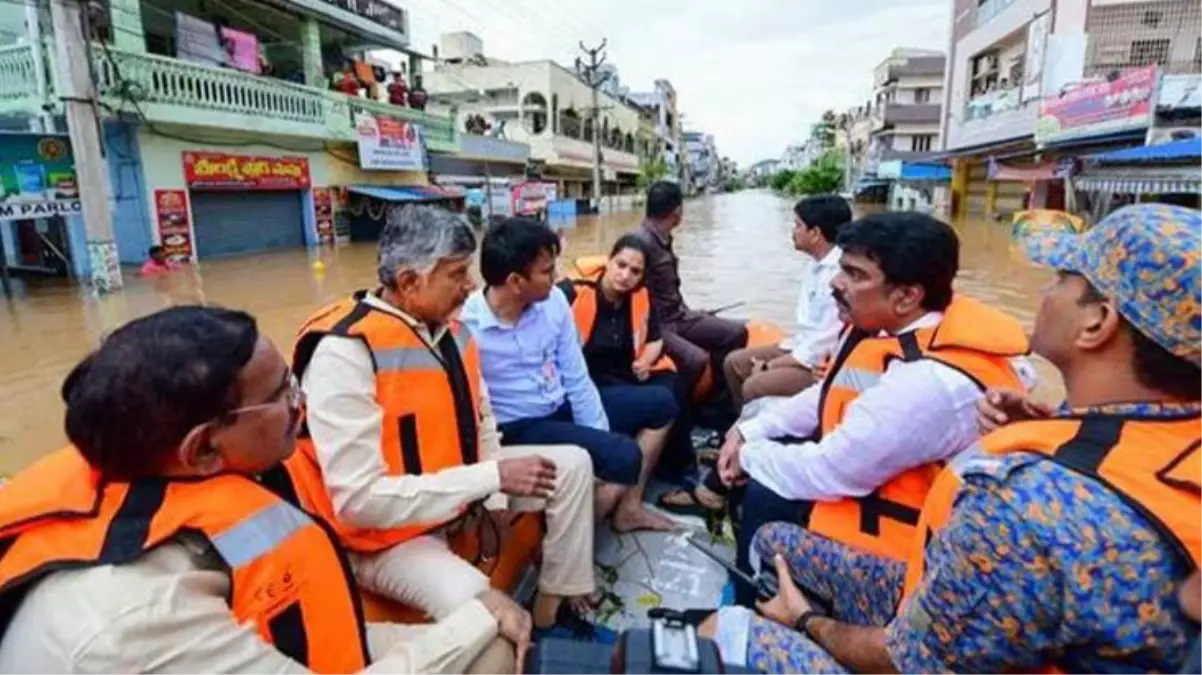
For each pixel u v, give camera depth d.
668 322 4.45
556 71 34.12
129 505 1.02
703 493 3.07
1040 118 16.53
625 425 2.99
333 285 11.28
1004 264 12.66
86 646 0.89
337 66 19.98
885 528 1.80
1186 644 0.83
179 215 13.22
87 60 9.48
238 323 1.11
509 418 2.63
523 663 1.45
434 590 1.68
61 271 11.61
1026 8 18.73
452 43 37.75
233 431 1.09
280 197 16.27
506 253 2.44
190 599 1.00
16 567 0.96
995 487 0.93
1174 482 0.84
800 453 1.97
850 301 1.96
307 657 1.18
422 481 1.73
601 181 40.22
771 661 1.41
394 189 19.73
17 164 9.45
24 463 4.58
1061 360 1.02
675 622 1.06
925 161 27.58
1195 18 15.21
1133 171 12.54
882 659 1.31
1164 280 0.86
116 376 1.00
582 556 2.20
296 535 1.17
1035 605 0.88
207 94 13.21
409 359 1.81
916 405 1.71
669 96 75.38
